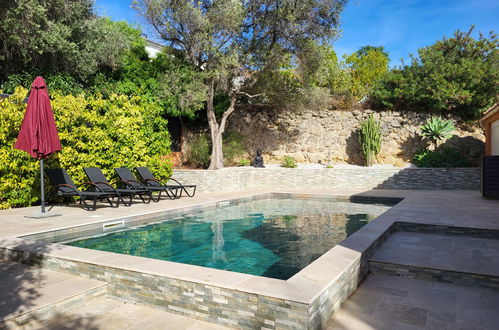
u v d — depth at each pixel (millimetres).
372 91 17250
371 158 15359
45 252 4152
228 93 15297
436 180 12750
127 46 13531
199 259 4969
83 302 3385
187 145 16781
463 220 6508
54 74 12414
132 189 9141
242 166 16141
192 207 8859
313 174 14109
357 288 3881
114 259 3797
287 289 2789
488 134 12586
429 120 15102
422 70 16406
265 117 17703
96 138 9758
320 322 2781
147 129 11766
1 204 7984
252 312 2773
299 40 13180
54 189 8039
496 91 15305
